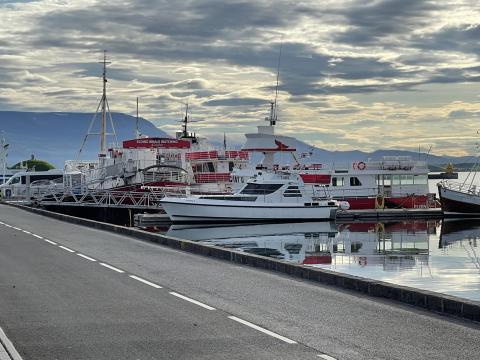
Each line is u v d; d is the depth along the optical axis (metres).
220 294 15.48
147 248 26.55
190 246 25.39
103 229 36.44
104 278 18.06
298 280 17.86
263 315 12.98
